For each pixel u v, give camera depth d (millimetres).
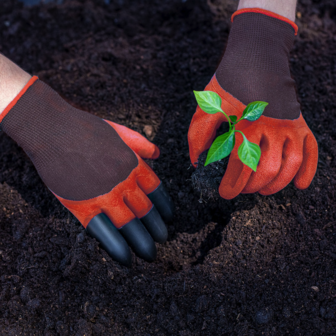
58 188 776
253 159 719
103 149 783
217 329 766
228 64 800
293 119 791
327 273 785
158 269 807
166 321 770
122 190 780
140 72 971
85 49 1011
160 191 812
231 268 794
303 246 803
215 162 796
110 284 778
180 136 897
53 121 779
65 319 765
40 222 835
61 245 802
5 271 795
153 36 1031
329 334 756
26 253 802
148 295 783
